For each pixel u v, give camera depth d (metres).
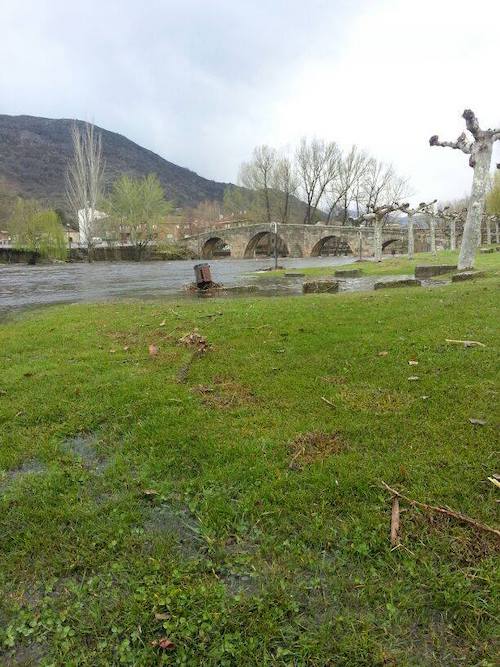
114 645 1.89
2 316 11.62
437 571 2.13
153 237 69.19
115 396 4.40
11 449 3.50
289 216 89.44
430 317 7.36
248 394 4.34
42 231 52.25
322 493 2.72
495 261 21.30
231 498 2.75
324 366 5.06
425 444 3.19
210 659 1.79
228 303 10.83
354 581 2.11
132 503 2.75
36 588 2.19
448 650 1.80
